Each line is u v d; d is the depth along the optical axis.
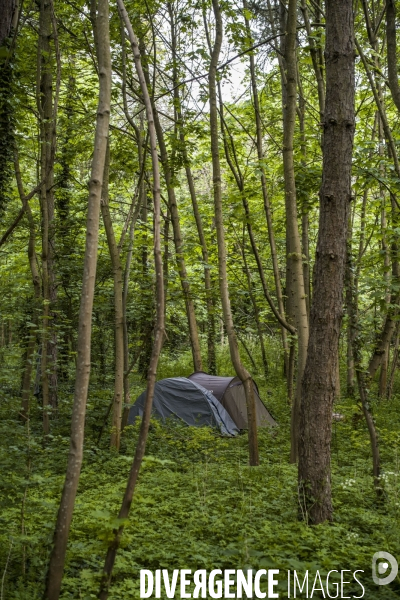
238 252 21.42
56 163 18.41
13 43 11.84
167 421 14.16
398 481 8.63
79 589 4.92
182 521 7.12
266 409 16.19
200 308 26.89
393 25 9.41
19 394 13.60
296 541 6.11
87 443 12.52
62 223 16.47
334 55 7.21
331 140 7.21
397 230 11.51
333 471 9.97
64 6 14.13
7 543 5.50
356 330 8.70
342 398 17.45
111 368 22.70
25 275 20.34
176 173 15.91
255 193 13.07
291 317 16.33
